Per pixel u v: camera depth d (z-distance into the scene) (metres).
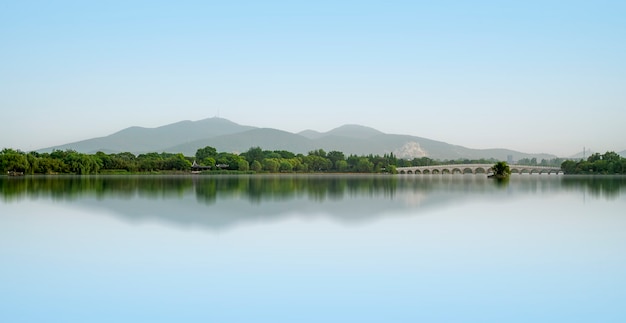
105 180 150.38
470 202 72.31
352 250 33.34
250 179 179.00
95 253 32.00
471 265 29.20
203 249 33.41
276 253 32.16
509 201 74.62
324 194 89.19
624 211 59.16
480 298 23.14
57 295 23.28
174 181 148.38
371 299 22.98
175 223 46.38
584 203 71.06
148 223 46.16
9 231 41.12
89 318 20.62
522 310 21.62
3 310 21.39
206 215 52.66
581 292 24.00
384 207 63.31
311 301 22.64
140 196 79.69
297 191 97.75
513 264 29.44
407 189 110.75
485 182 163.62
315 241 36.75
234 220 48.53
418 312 21.41
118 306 21.94
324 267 28.50
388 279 26.11
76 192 88.88
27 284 24.92
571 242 36.72
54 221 47.56
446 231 42.06
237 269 27.97
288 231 41.69
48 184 118.50
